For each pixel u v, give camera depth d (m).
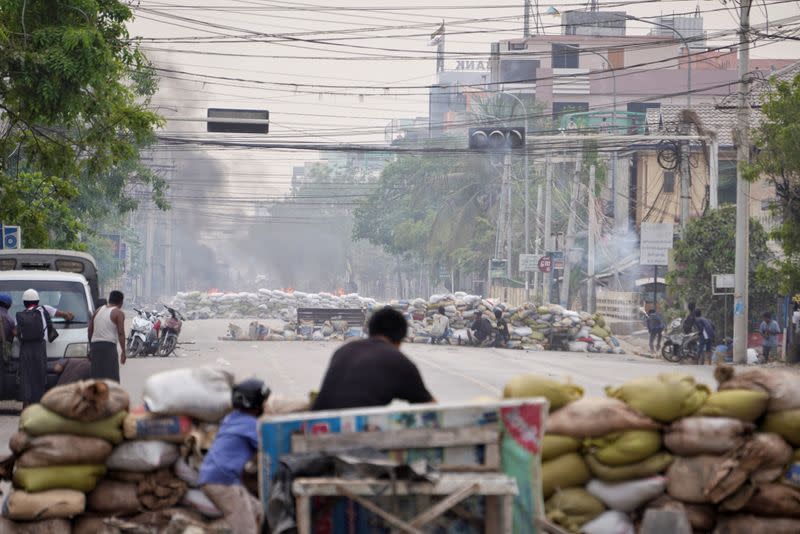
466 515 11.92
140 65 51.28
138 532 14.23
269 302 154.00
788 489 14.16
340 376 13.52
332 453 12.16
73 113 46.09
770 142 63.94
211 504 14.52
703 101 191.12
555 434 14.34
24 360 33.16
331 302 152.75
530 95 162.88
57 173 53.59
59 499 14.24
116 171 87.62
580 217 119.06
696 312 73.00
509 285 136.00
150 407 14.56
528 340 87.56
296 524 11.85
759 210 105.75
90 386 14.35
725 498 14.15
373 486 11.66
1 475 14.71
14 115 47.94
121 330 33.94
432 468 11.91
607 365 64.44
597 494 14.36
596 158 116.56
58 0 45.47
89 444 14.35
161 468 14.63
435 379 49.16
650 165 118.62
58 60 44.34
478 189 149.12
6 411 36.19
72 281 38.91
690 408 14.30
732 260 81.81
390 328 14.19
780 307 81.00
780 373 14.59
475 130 66.12
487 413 12.27
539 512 12.11
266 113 57.88
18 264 44.59
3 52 43.81
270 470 12.23
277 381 47.03
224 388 14.81
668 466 14.31
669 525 13.68
